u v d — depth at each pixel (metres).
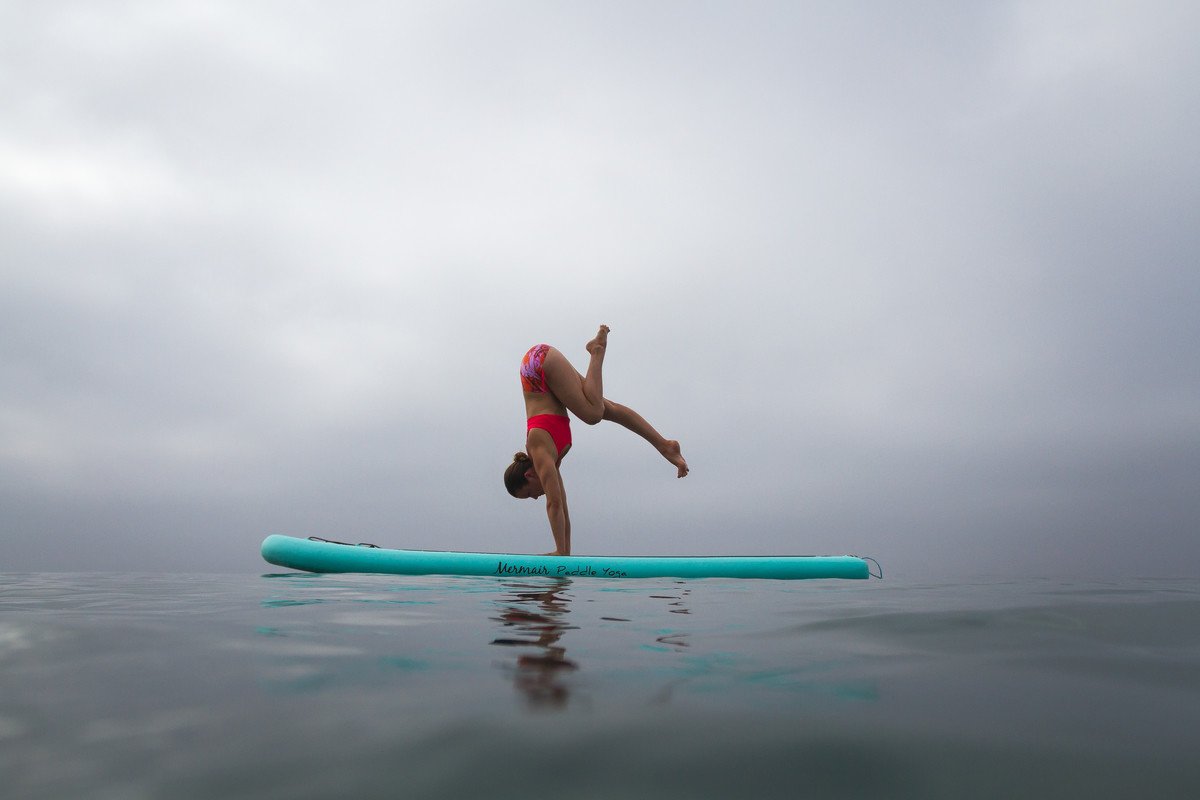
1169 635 1.45
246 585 3.04
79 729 0.76
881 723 0.80
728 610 1.98
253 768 0.65
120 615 1.74
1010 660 1.17
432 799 0.59
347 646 1.27
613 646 1.30
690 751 0.70
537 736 0.73
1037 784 0.64
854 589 3.04
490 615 1.81
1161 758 0.70
